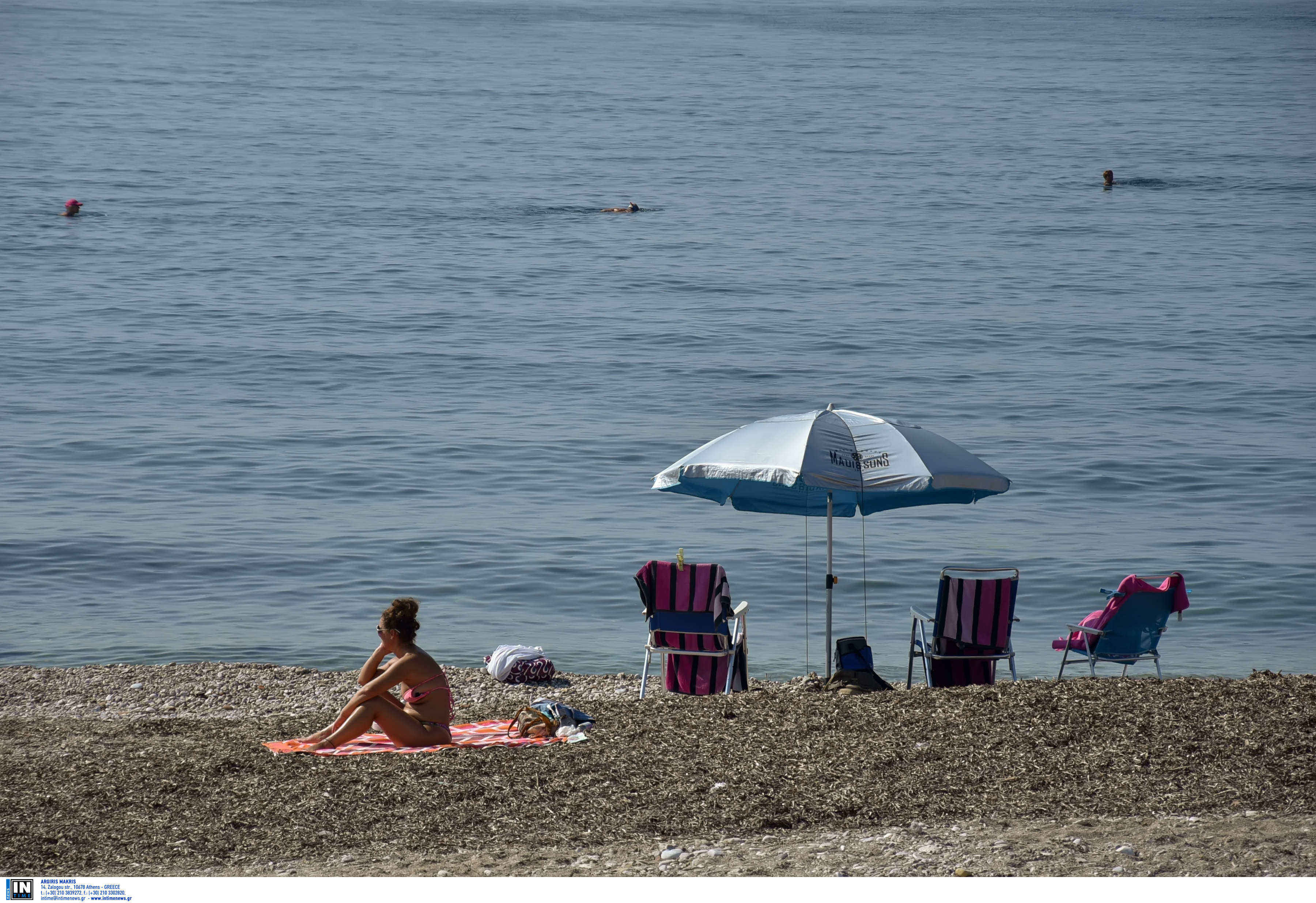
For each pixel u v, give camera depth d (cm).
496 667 3512
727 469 2962
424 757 2317
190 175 17612
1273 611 4416
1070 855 1767
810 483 2877
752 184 17600
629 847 1897
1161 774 2055
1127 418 7262
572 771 2200
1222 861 1722
